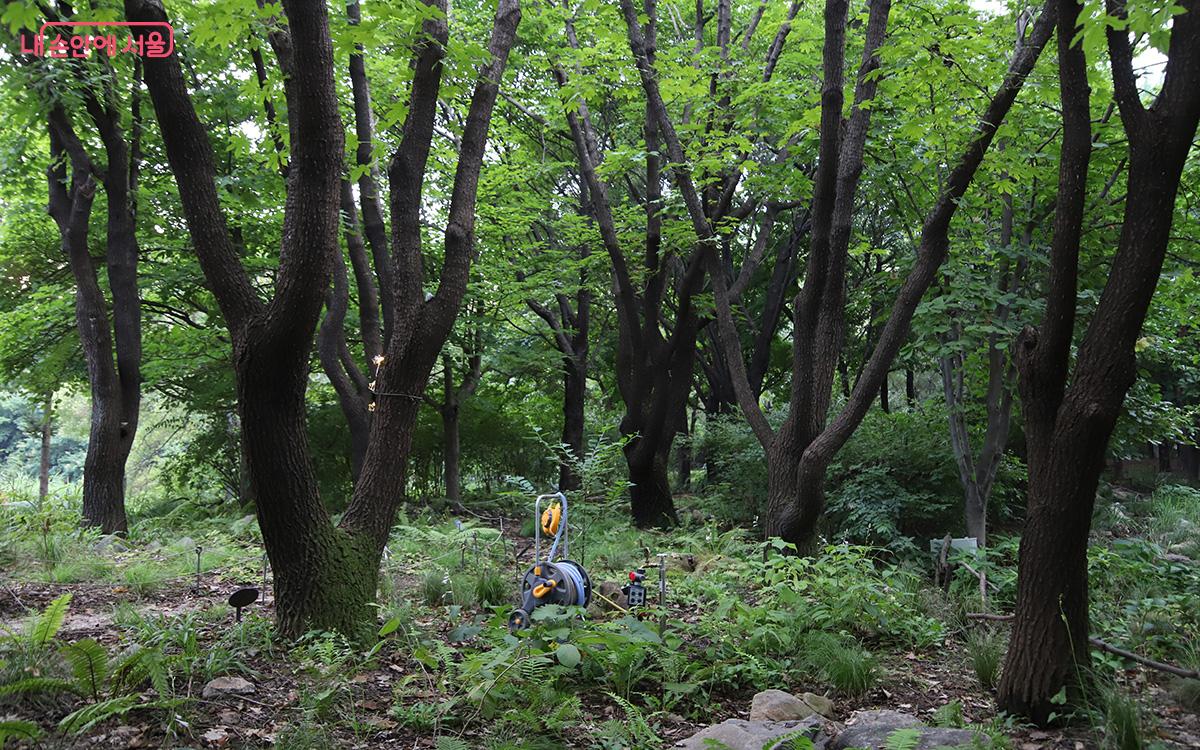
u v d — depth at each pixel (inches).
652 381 469.4
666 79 387.9
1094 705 161.2
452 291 230.5
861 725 155.9
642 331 503.2
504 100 526.6
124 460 434.6
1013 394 374.6
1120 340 154.4
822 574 266.1
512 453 727.1
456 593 260.2
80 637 208.5
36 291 557.9
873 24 310.3
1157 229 150.7
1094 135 330.3
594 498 456.1
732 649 204.7
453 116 542.6
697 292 481.1
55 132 415.5
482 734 154.6
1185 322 431.2
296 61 183.8
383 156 250.7
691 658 199.2
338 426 634.2
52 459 1576.0
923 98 320.2
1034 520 164.9
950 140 318.3
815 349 339.6
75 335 556.1
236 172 490.3
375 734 153.6
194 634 190.4
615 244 448.1
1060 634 161.9
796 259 725.3
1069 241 162.6
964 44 294.0
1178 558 306.8
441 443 671.8
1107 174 345.1
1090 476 159.2
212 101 466.9
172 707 149.2
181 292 588.4
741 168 386.0
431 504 605.0
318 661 186.7
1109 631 213.6
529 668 164.2
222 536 409.4
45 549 323.9
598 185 444.1
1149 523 485.4
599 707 174.9
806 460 324.8
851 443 439.5
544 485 712.4
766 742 136.3
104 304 426.3
